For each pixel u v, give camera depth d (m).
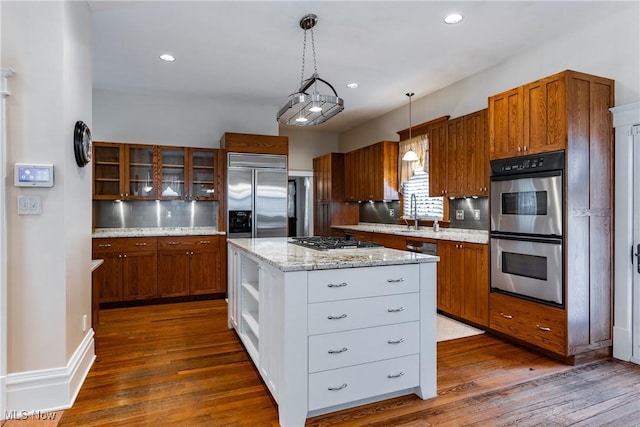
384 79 4.59
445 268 4.02
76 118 2.44
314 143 7.77
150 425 2.00
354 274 2.12
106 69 4.27
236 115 5.65
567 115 2.76
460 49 3.73
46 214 2.16
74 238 2.39
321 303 2.04
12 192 2.09
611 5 2.88
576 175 2.79
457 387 2.44
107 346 3.18
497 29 3.31
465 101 4.56
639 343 2.81
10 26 2.10
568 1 2.83
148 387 2.43
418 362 2.29
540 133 2.95
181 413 2.12
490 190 3.44
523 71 3.81
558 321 2.81
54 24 2.18
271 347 2.23
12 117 2.09
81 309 2.55
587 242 2.85
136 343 3.26
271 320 2.23
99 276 4.41
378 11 3.00
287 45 3.64
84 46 2.66
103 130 5.01
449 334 3.49
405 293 2.26
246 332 3.17
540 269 2.96
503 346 3.18
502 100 3.30
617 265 2.95
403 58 3.94
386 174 5.69
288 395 1.96
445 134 4.47
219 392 2.37
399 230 5.05
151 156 4.91
